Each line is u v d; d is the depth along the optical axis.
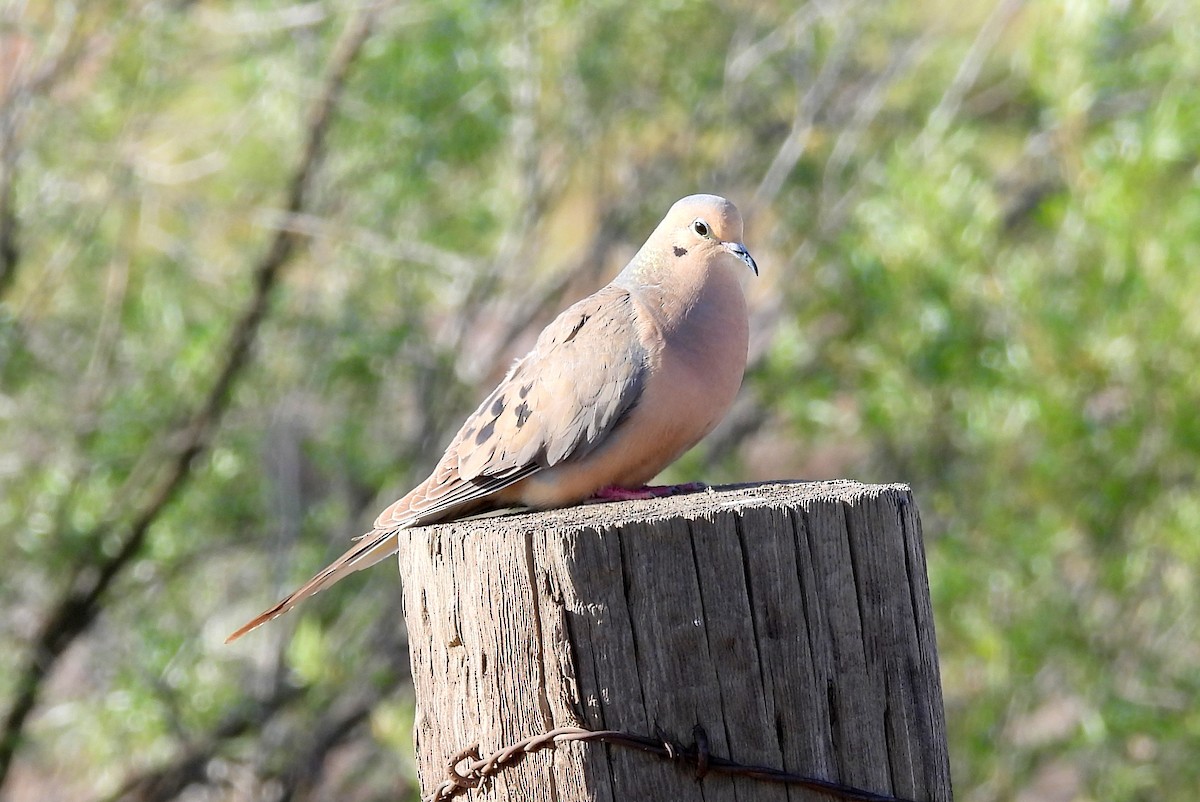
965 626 12.14
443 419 14.64
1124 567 11.73
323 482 15.14
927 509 13.45
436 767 4.45
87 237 13.49
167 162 14.23
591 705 4.05
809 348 13.70
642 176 15.88
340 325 13.80
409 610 4.55
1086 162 11.70
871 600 4.21
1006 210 14.18
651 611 4.05
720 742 4.06
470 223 14.50
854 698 4.16
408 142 13.46
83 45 12.95
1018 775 12.32
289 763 14.45
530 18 13.67
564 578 4.04
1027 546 11.77
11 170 13.02
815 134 15.06
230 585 15.02
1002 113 15.00
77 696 15.23
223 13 13.67
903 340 12.33
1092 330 11.30
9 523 13.64
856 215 13.28
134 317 13.86
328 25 13.53
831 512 4.20
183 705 14.12
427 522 6.19
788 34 14.72
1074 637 11.88
